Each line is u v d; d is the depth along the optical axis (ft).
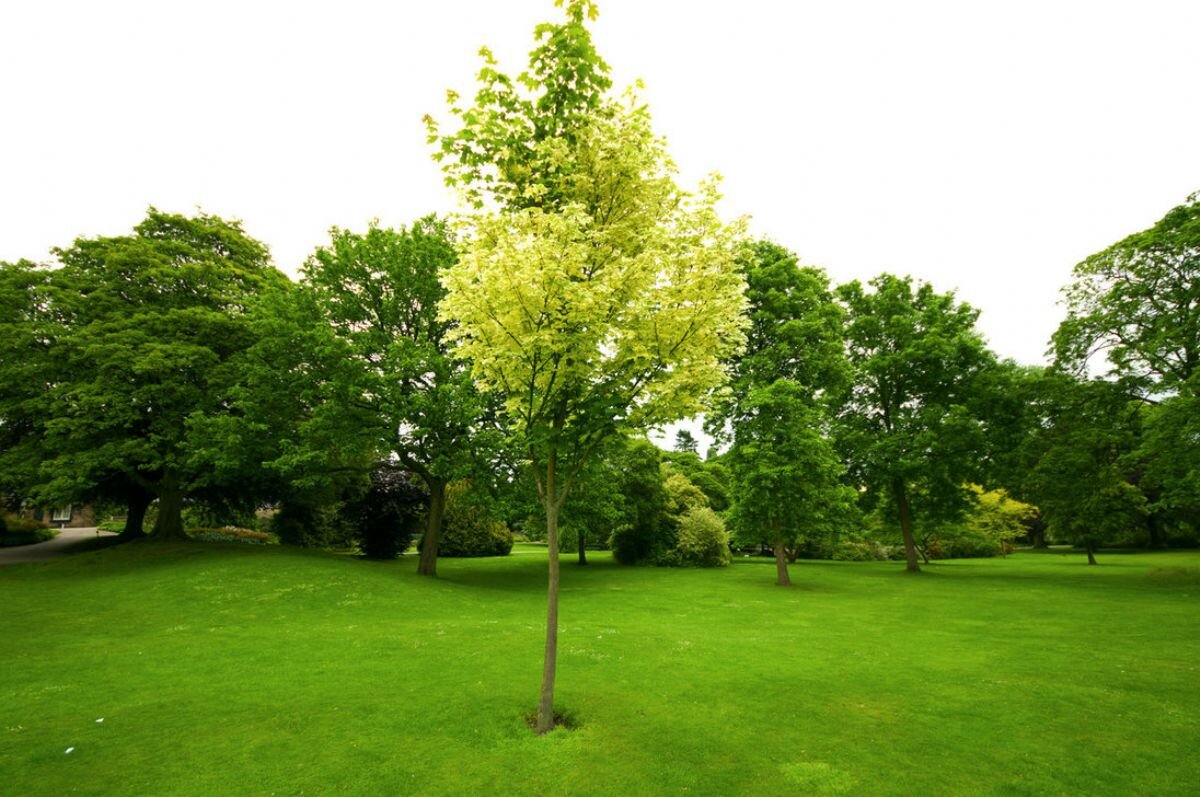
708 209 25.30
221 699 28.68
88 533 166.71
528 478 83.76
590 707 27.45
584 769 21.06
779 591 77.41
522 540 226.17
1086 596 67.87
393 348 74.18
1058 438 88.12
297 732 24.41
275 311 79.97
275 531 122.52
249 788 19.69
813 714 26.84
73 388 79.05
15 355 82.12
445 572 96.37
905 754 22.48
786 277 89.56
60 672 33.86
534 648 39.68
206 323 85.15
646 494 124.77
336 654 37.88
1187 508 138.51
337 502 113.60
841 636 45.29
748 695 29.53
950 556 151.12
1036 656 38.06
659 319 24.04
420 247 82.84
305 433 76.28
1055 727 25.18
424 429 73.82
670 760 21.85
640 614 57.62
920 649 40.34
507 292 21.99
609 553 165.27
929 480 104.94
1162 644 41.39
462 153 26.61
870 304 114.93
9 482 86.53
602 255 25.27
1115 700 28.76
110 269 86.69
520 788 19.69
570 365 24.30
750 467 84.02
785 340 87.71
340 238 85.30
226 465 73.15
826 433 110.83
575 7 25.45
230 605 56.59
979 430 95.66
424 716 26.14
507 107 26.84
